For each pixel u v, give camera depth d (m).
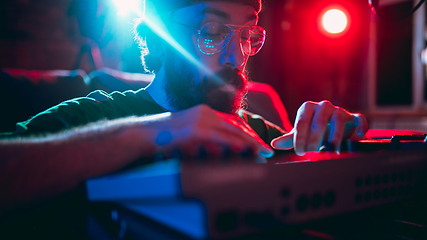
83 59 4.29
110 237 0.32
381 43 4.25
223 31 0.88
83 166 0.41
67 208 0.40
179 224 0.26
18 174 0.39
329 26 3.96
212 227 0.24
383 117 4.21
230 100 0.90
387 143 0.52
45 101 1.38
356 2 4.30
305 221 0.30
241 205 0.26
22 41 4.04
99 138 0.44
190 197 0.24
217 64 0.89
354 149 0.54
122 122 0.48
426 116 3.81
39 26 4.12
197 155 0.35
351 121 0.69
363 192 0.36
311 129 0.58
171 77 0.96
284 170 0.29
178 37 0.93
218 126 0.44
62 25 4.24
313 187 0.31
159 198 0.25
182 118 0.45
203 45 0.88
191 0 0.88
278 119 1.79
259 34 0.99
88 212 0.36
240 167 0.26
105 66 3.94
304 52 4.57
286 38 4.54
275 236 0.28
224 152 0.36
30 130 0.63
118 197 0.30
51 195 0.40
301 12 4.54
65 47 4.27
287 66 4.55
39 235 0.37
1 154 0.40
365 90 4.36
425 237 0.29
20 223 0.39
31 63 4.10
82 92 1.48
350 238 0.29
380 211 0.38
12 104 1.33
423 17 3.84
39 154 0.41
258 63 4.61
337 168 0.33
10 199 0.38
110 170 0.42
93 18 2.17
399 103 4.11
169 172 0.24
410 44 4.00
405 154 0.42
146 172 0.28
